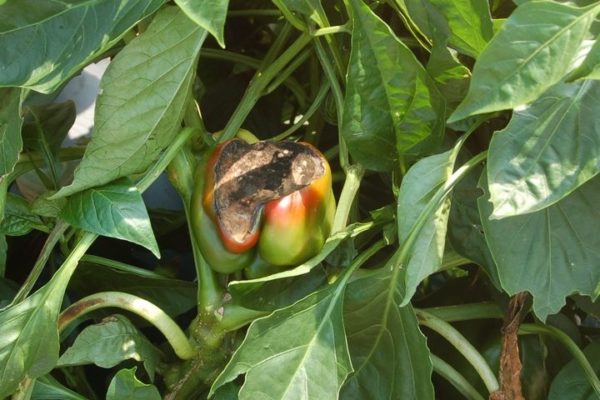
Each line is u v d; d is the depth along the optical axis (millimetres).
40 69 846
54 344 888
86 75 1285
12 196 939
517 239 878
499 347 1005
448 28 870
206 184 901
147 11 836
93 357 906
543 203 828
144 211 881
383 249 1049
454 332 952
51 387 935
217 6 793
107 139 870
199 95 1185
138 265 1103
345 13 974
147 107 871
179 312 991
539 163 833
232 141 912
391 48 868
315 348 890
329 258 943
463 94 904
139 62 857
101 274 982
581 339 1037
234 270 908
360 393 921
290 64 1011
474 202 935
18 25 843
